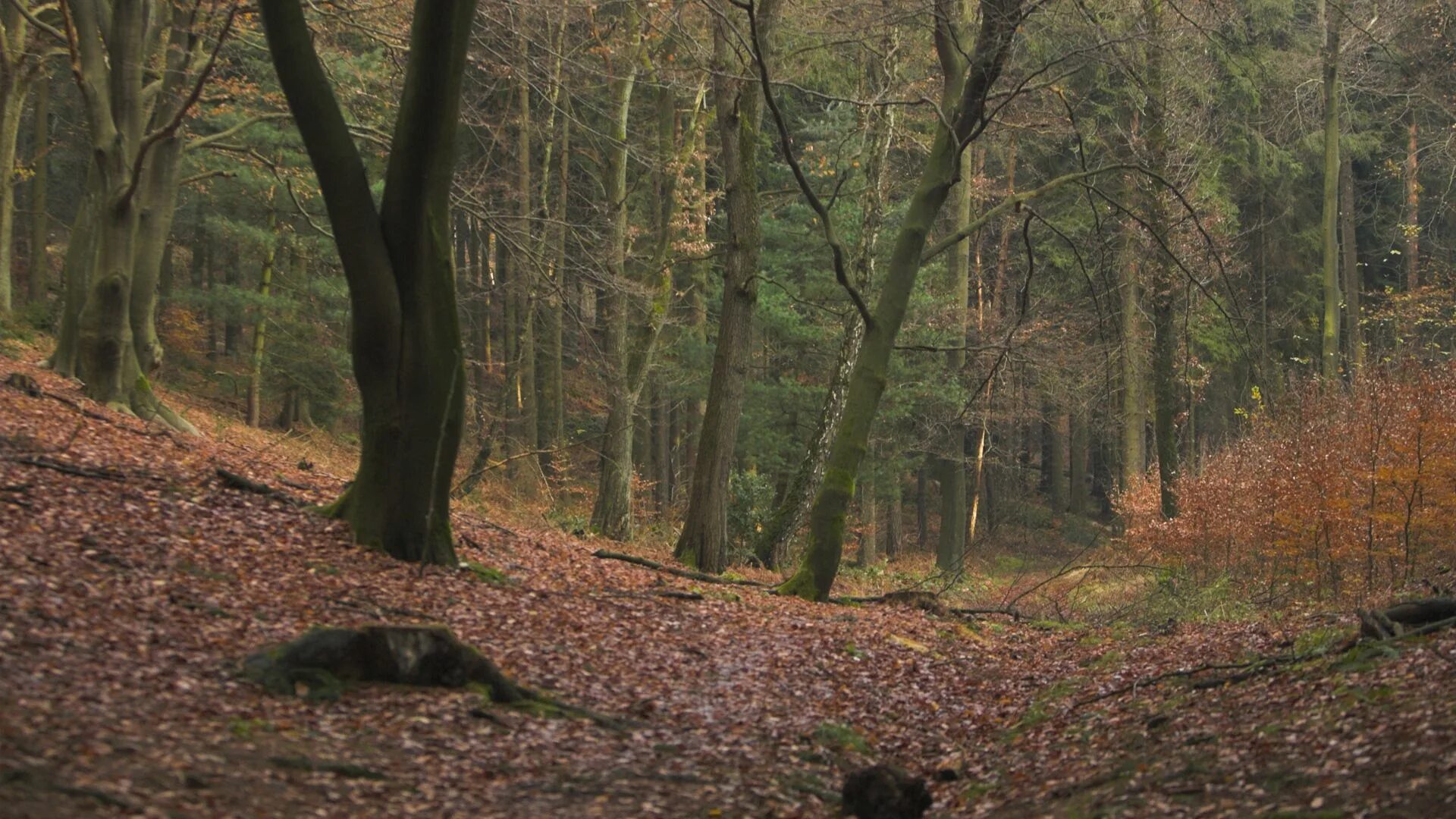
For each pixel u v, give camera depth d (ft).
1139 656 37.14
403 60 60.54
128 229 52.70
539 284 68.64
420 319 36.83
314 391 96.02
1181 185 67.46
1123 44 51.39
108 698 20.17
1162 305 70.38
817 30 63.87
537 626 33.76
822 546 50.60
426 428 37.19
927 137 86.94
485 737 23.18
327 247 87.04
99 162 51.85
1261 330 111.34
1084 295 104.53
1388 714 21.40
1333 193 82.89
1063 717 29.73
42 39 71.26
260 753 19.56
